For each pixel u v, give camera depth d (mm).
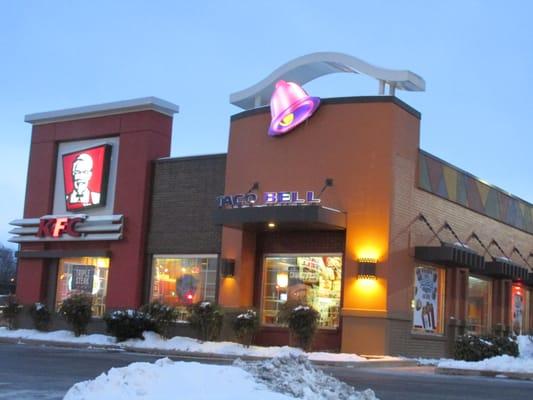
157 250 28391
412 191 24062
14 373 13414
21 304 30578
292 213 22250
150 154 29203
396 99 23375
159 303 25391
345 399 9312
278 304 24781
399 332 22812
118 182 29703
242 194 25375
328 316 23578
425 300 24484
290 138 24594
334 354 21203
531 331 33469
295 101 24422
